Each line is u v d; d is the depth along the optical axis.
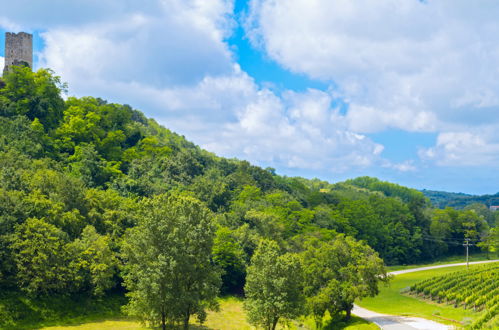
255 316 53.41
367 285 68.19
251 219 109.25
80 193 81.75
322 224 137.25
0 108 120.62
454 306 78.44
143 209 53.22
